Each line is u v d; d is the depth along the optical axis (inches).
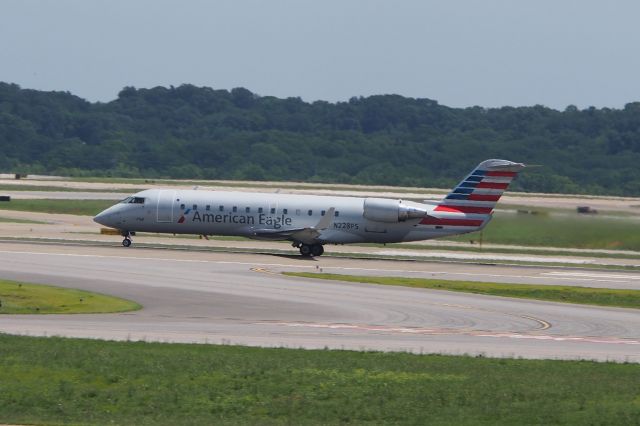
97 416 3051.2
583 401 3393.2
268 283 6697.8
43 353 3816.4
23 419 2987.2
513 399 3405.5
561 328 5221.5
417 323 5191.9
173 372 3612.2
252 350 4087.1
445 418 3149.6
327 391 3447.3
